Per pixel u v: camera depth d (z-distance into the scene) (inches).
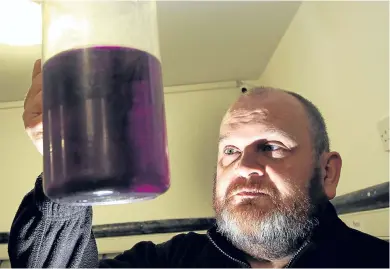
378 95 28.4
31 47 29.3
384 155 27.7
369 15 29.6
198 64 44.5
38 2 27.6
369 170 29.5
